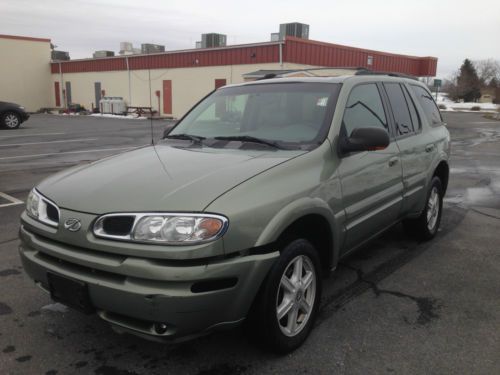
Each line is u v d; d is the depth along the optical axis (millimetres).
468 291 4008
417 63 34094
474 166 10906
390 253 4934
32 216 2992
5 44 37312
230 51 27016
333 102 3611
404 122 4590
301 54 25078
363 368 2889
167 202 2557
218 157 3230
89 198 2744
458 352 3064
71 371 2852
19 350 3072
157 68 31609
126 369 2873
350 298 3848
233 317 2611
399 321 3471
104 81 35750
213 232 2469
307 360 2967
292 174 2998
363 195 3648
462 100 69438
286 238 2947
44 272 2830
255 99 4016
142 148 3875
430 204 5223
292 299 2975
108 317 2635
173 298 2408
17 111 21109
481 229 5801
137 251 2465
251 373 2830
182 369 2873
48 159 11328
